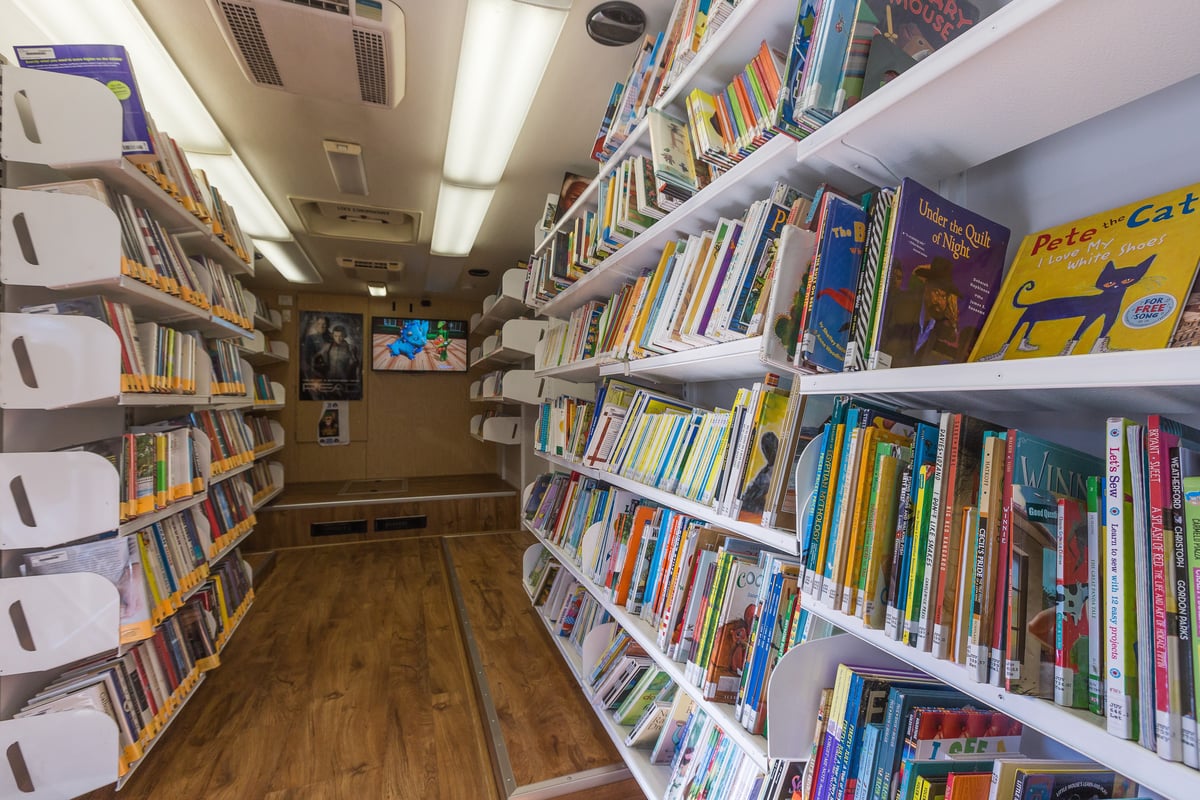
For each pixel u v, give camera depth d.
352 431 6.09
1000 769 0.64
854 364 0.82
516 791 1.66
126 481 1.69
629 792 1.74
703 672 1.20
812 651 0.88
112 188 1.80
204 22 1.71
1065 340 0.75
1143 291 0.69
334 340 6.04
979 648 0.62
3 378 1.52
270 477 5.01
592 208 2.20
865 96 0.83
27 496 1.52
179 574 2.03
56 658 1.54
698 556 1.35
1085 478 0.68
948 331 0.85
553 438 2.84
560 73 2.02
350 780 1.79
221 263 2.97
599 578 1.96
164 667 1.95
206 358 2.43
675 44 1.51
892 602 0.74
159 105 2.12
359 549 4.71
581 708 2.16
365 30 1.62
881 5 0.83
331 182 3.01
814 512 0.89
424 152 2.63
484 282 5.41
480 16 1.60
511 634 2.87
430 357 6.29
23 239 1.53
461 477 6.35
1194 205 0.69
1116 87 0.67
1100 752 0.51
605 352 2.06
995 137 0.80
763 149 1.07
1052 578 0.62
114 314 1.73
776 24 1.08
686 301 1.37
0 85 1.52
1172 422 0.56
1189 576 0.48
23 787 1.49
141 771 1.82
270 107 2.22
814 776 0.87
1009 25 0.58
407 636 2.94
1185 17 0.54
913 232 0.81
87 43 1.74
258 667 2.57
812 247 0.98
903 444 0.82
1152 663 0.50
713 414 1.38
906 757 0.74
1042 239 0.88
